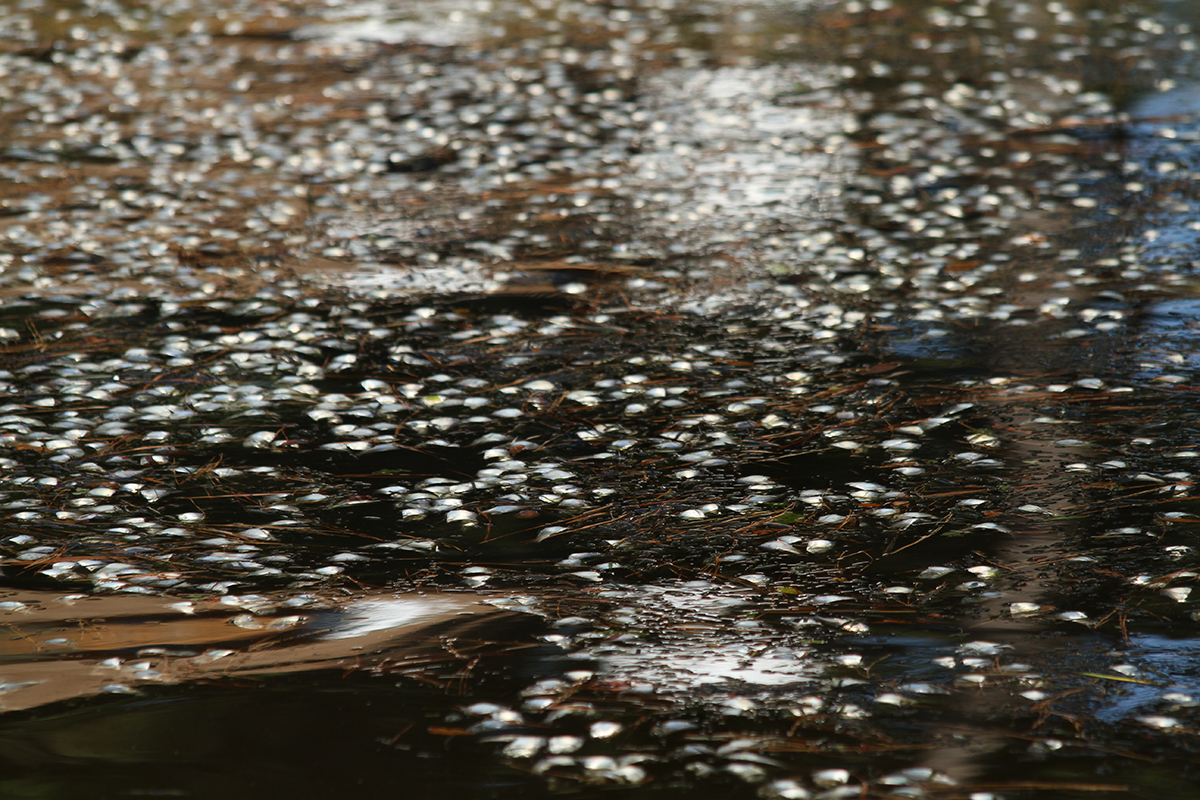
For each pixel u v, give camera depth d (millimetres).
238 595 3924
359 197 8258
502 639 3672
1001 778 3023
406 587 3965
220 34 13172
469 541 4242
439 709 3352
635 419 5176
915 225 7527
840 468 4707
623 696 3393
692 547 4180
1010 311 6227
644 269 6973
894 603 3822
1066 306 6254
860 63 11727
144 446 4949
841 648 3596
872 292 6562
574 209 8008
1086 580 3896
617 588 3945
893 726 3236
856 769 3072
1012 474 4605
